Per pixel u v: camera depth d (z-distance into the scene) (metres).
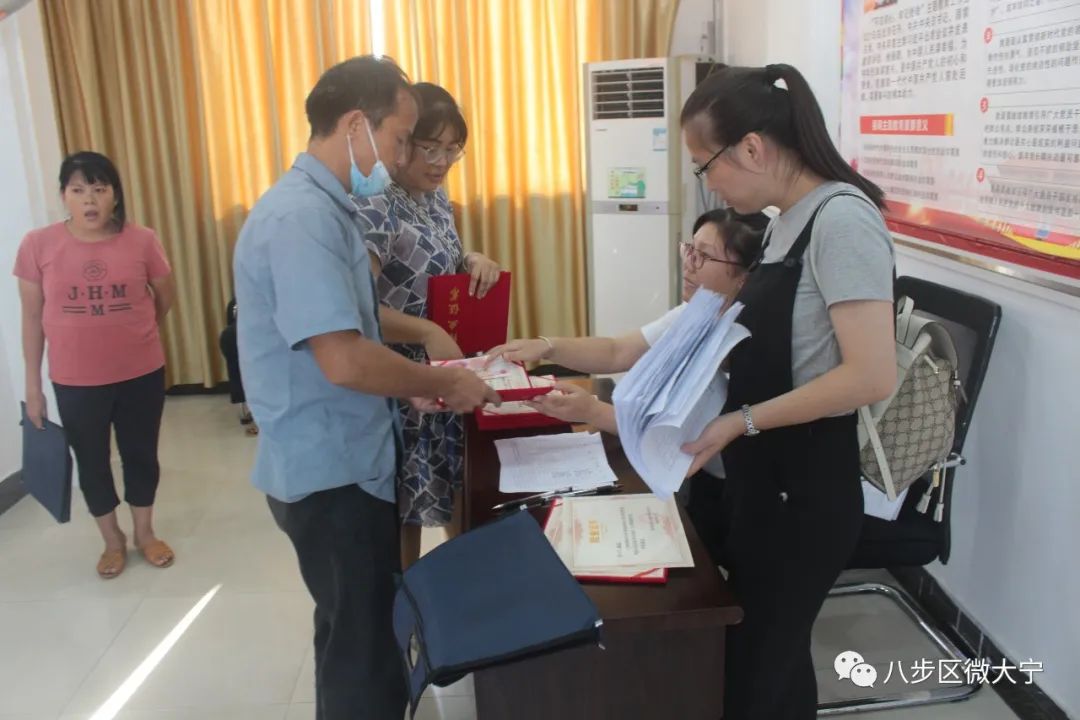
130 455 2.86
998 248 1.93
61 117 4.27
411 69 4.29
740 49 3.94
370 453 1.59
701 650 1.34
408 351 2.04
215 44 4.20
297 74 4.25
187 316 4.57
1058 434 1.86
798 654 1.53
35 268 2.65
